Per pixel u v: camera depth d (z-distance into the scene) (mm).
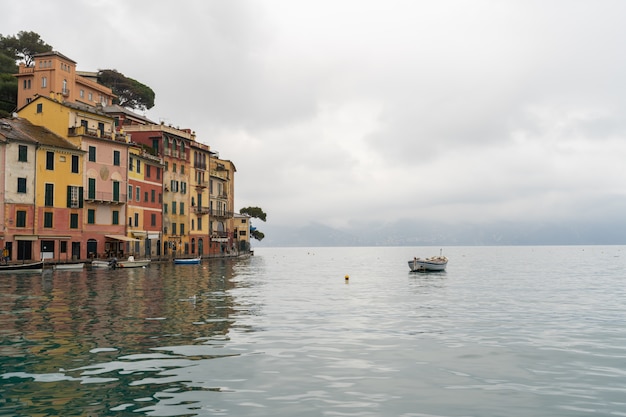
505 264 92625
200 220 92750
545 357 14789
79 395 10812
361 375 12641
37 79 81312
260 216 133125
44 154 58531
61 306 24797
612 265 86312
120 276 46125
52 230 59094
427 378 12461
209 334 17703
